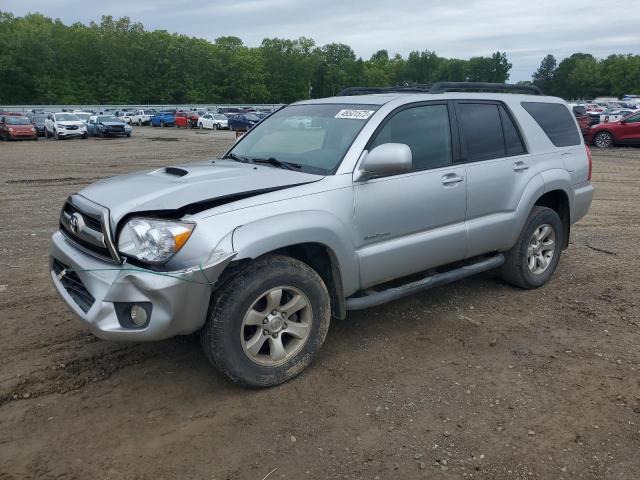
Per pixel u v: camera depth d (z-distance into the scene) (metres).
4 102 89.25
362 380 3.71
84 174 15.19
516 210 4.94
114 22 100.62
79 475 2.81
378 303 4.06
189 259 3.15
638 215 9.13
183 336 4.34
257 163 4.31
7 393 3.51
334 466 2.88
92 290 3.30
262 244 3.31
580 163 5.66
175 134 38.94
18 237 7.57
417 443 3.06
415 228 4.20
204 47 106.75
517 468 2.87
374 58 149.50
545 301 5.11
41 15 110.31
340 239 3.70
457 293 5.30
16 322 4.61
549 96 5.70
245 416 3.31
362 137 3.96
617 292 5.36
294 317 3.72
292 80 114.44
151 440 3.08
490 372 3.82
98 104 97.00
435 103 4.48
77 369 3.83
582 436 3.12
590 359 4.00
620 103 58.88
